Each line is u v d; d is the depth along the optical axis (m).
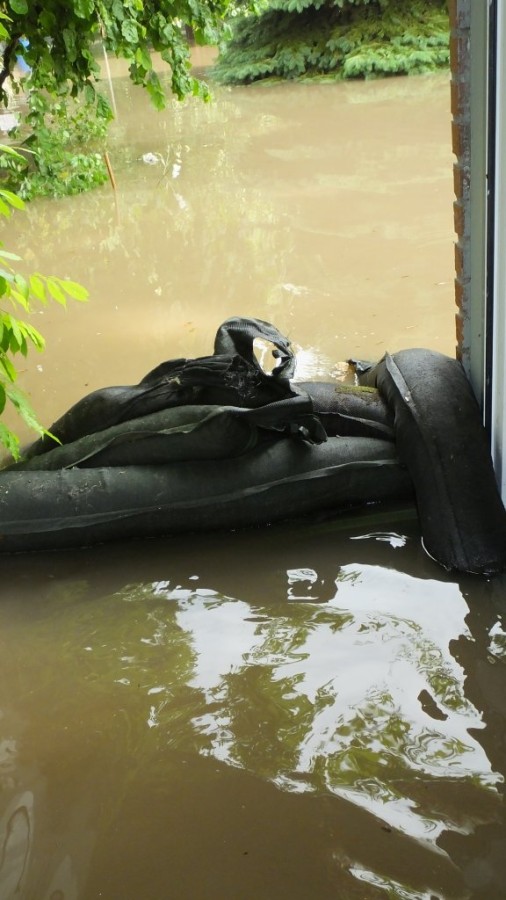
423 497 3.60
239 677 2.99
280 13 19.98
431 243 7.23
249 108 15.97
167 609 3.43
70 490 3.88
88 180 10.44
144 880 2.26
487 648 3.03
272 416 3.75
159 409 4.14
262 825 2.39
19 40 5.65
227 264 7.29
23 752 2.75
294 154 11.34
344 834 2.34
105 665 3.13
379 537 3.77
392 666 2.97
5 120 15.66
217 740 2.71
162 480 3.86
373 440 3.97
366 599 3.36
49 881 2.29
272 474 3.85
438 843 2.29
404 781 2.49
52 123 13.62
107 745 2.74
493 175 3.31
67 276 7.39
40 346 2.88
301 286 6.61
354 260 7.04
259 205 8.95
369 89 16.86
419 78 17.39
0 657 3.25
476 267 3.60
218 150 12.08
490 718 2.71
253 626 3.27
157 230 8.47
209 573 3.65
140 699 2.93
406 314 5.94
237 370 3.96
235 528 3.93
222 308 6.36
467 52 3.24
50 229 8.88
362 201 8.70
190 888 2.23
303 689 2.89
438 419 3.62
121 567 3.75
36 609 3.53
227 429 3.77
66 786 2.60
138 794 2.54
